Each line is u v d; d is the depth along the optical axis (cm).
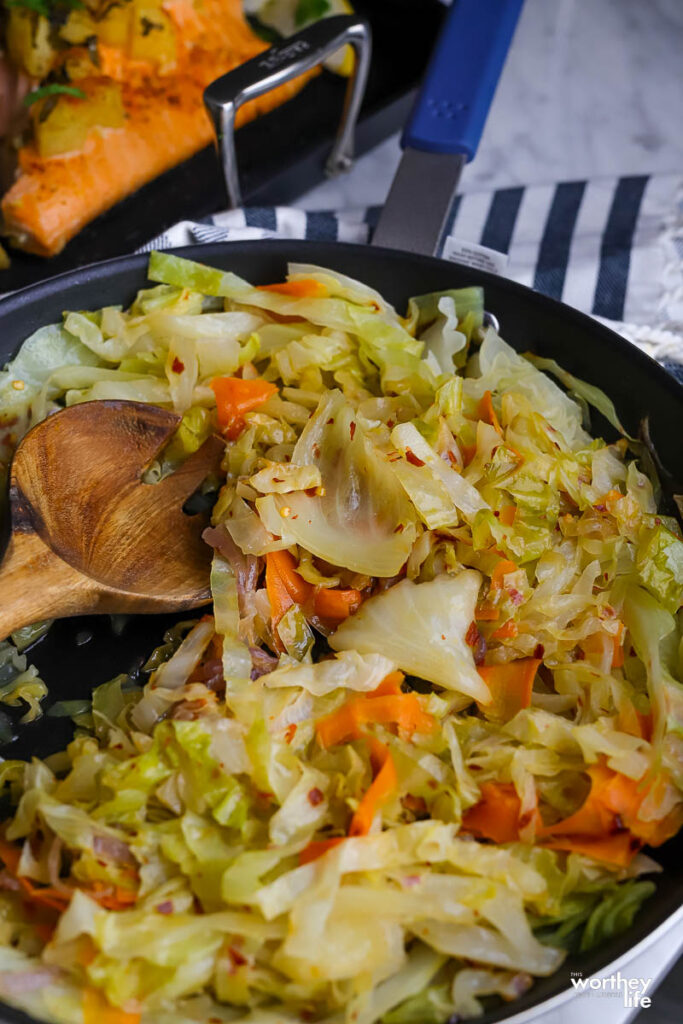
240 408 62
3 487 62
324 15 82
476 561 59
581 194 77
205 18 79
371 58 84
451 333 65
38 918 53
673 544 59
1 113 78
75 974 52
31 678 59
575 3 91
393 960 52
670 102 87
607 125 85
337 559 58
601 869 54
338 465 60
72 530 59
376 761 55
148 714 57
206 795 54
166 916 52
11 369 63
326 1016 52
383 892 53
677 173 77
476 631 58
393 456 59
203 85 79
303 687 56
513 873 53
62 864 54
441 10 85
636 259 74
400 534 59
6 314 63
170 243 70
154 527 60
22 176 75
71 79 77
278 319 66
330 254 66
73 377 64
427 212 67
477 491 60
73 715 58
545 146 84
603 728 56
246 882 52
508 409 62
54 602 58
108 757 56
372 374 65
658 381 63
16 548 57
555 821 55
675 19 90
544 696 57
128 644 60
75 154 75
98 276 65
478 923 53
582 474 62
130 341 64
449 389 62
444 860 53
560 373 65
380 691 56
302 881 52
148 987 52
